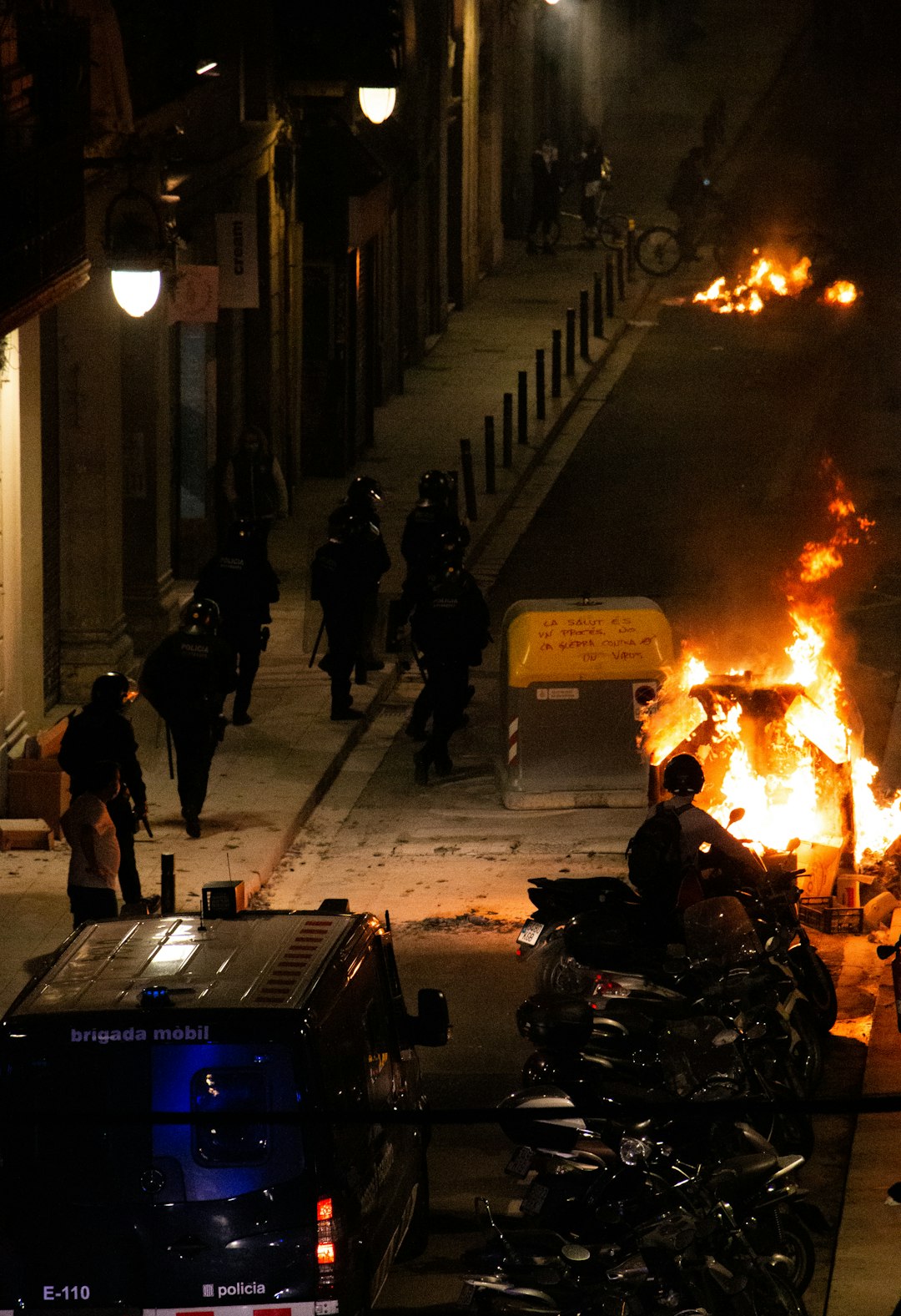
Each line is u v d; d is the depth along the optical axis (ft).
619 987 83.15
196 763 122.93
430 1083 89.76
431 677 139.95
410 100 262.67
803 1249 67.31
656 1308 63.21
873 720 151.43
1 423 124.06
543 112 367.25
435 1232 75.20
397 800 137.49
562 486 226.79
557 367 256.93
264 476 189.57
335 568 149.18
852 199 366.22
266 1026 58.39
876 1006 99.09
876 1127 83.87
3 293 109.29
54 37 117.70
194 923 67.87
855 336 281.95
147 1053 58.39
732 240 314.14
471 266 312.71
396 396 261.24
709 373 271.90
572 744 134.72
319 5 192.95
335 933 66.44
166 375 161.38
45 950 102.99
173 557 186.09
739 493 222.07
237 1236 58.44
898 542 202.80
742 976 80.89
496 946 107.24
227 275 181.37
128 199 145.38
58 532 144.46
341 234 219.00
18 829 121.08
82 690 146.00
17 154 115.14
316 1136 58.54
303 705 155.53
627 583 192.44
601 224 347.97
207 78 161.07
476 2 305.94
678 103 447.42
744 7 522.47
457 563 139.64
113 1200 58.54
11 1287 58.80
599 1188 66.90
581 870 121.19
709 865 90.43
